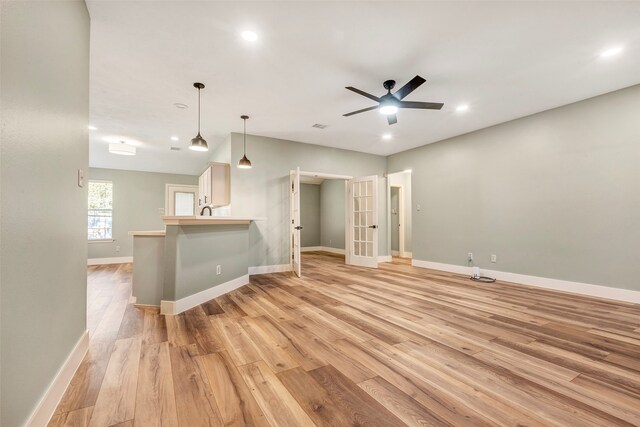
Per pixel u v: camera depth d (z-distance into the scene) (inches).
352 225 255.8
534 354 82.5
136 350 84.4
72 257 70.4
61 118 62.4
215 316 114.7
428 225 232.4
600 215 142.6
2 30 38.7
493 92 139.9
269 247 211.3
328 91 137.7
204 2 81.1
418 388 65.8
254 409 58.2
